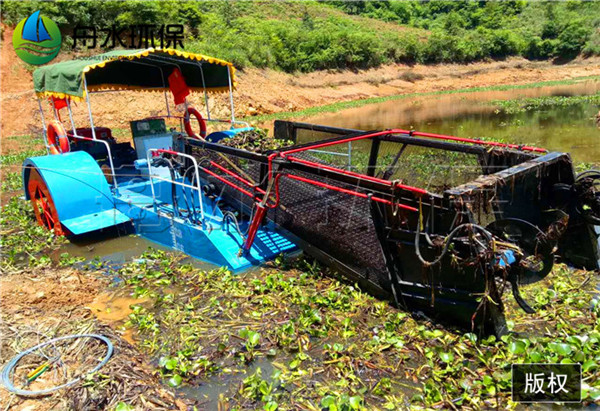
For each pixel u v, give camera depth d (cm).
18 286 527
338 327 430
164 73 986
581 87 3195
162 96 2030
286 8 4431
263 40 2958
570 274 506
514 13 5838
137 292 512
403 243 430
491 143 521
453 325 421
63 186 668
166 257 609
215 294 501
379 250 459
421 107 2477
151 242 674
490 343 388
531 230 428
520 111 2075
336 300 473
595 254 500
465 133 1552
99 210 698
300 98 2650
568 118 1781
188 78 980
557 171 475
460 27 5081
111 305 498
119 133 1638
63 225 666
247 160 612
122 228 711
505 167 504
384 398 342
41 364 389
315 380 364
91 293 523
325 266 541
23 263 615
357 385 356
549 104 2283
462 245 384
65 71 710
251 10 4016
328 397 330
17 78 1959
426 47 4091
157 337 432
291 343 409
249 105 2227
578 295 461
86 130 869
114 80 915
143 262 591
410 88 3500
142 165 666
